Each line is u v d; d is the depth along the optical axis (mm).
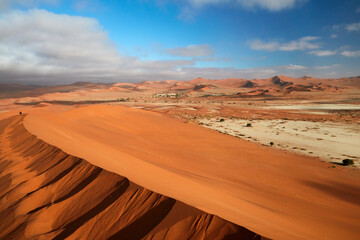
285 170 24406
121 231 6824
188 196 8359
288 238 6324
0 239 8164
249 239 5391
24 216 9086
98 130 35938
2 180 13289
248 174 21594
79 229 7453
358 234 10328
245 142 40531
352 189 20031
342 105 120938
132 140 31969
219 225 5875
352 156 33188
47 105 136500
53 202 9734
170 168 17609
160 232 6098
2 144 23156
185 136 41188
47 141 18906
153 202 7344
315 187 19797
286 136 48312
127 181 8992
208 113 97250
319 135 49312
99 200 8633
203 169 21281
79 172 11484
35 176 12938
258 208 10664
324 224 10914
